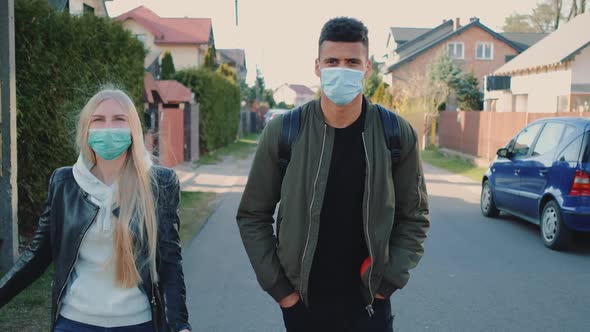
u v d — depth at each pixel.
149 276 2.63
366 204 2.80
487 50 53.41
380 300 2.98
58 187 2.66
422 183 2.97
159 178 2.72
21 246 7.43
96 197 2.62
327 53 2.82
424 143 32.88
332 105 2.80
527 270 7.38
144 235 2.61
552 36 30.30
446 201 13.49
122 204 2.60
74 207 2.61
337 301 2.92
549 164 8.86
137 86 11.27
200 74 24.81
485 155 22.05
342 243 2.87
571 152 8.43
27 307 5.36
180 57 56.28
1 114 6.27
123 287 2.60
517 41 58.50
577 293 6.41
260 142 2.95
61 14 8.02
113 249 2.58
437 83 38.50
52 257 2.76
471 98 45.12
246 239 2.98
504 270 7.37
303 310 2.96
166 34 56.47
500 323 5.44
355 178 2.84
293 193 2.83
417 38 60.22
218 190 14.80
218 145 28.78
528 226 10.46
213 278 6.87
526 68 27.73
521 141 10.33
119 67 10.14
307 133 2.86
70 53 8.25
